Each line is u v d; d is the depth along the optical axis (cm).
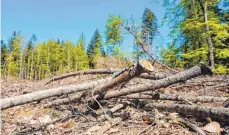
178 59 1558
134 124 392
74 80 948
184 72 418
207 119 391
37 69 5322
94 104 489
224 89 655
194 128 356
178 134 344
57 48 5572
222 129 350
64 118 443
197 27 1490
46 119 457
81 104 535
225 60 1653
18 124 444
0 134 394
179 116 419
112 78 458
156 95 465
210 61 1448
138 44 650
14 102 381
